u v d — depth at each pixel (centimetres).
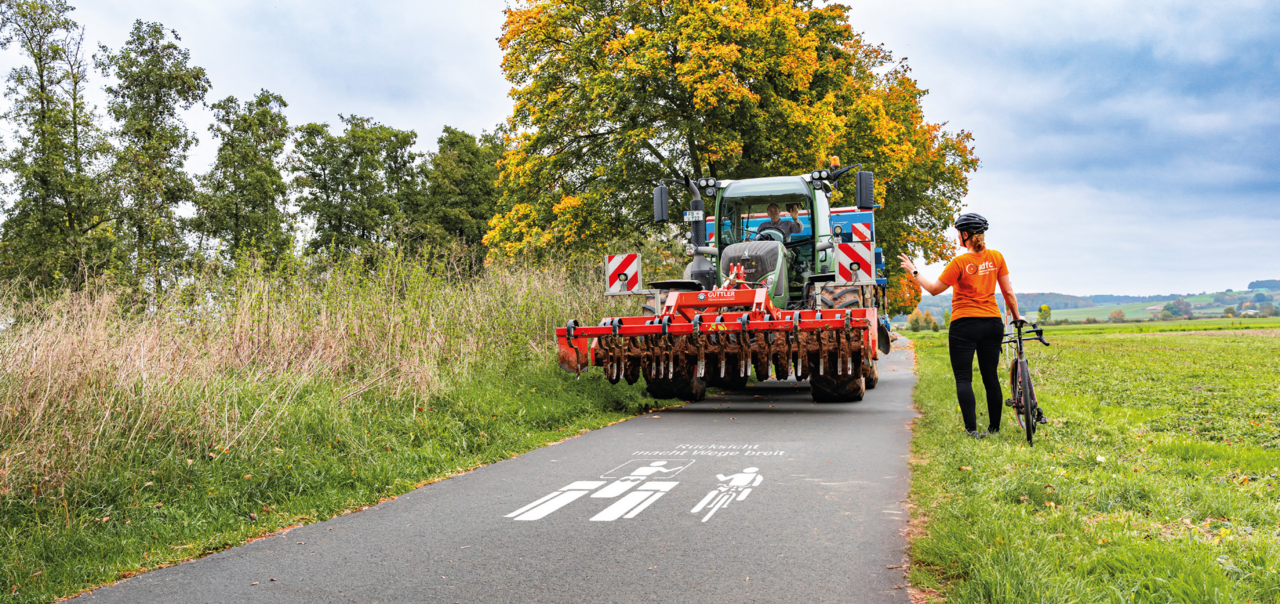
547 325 1275
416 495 590
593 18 2533
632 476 632
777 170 2472
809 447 742
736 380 1041
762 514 500
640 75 2292
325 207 4647
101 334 674
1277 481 530
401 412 809
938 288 744
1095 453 624
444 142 5228
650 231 2656
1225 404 958
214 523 507
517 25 2516
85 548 455
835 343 962
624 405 1065
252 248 1006
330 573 409
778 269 1104
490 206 5147
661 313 1106
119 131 3966
